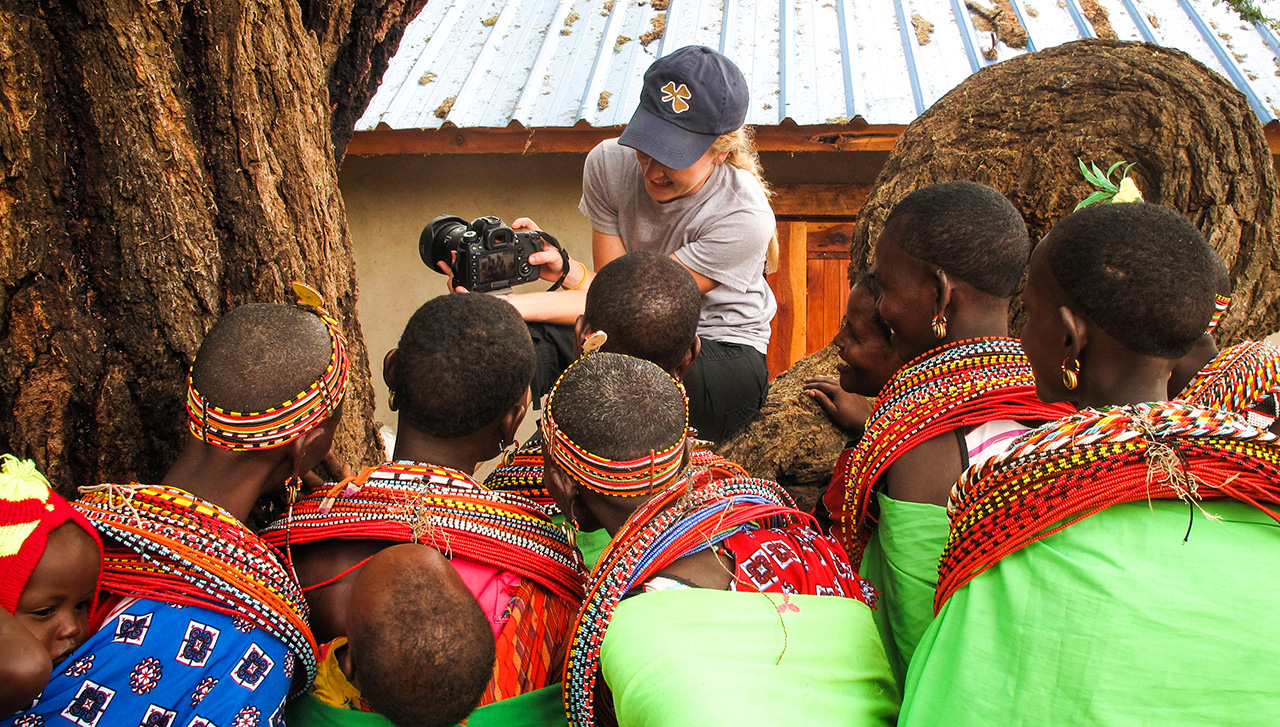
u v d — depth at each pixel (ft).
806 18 19.56
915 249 6.59
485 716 5.12
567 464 5.30
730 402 9.17
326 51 8.21
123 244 5.97
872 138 16.19
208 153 6.46
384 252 19.45
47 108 5.68
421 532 5.29
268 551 4.97
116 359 6.05
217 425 4.89
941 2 19.62
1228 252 9.01
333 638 5.37
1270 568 4.09
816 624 4.89
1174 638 4.03
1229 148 8.97
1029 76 9.78
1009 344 6.51
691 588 5.01
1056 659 4.19
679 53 8.88
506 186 19.07
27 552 3.96
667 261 7.21
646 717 4.42
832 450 9.35
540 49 19.33
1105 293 4.73
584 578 5.87
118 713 4.35
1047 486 4.50
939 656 4.64
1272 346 5.97
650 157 8.75
